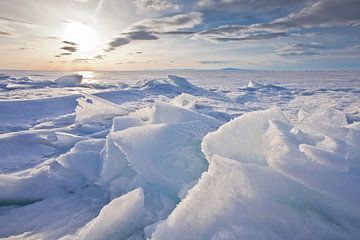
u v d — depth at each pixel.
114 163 2.34
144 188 2.05
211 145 1.76
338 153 1.46
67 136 3.86
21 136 3.62
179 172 2.00
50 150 3.46
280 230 1.25
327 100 12.11
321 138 1.73
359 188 1.25
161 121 2.75
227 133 1.79
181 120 2.77
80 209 1.98
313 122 2.30
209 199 1.38
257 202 1.34
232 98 13.53
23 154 3.25
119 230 1.53
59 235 1.66
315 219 1.31
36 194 2.19
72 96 8.14
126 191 2.10
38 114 6.63
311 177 1.28
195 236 1.26
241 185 1.39
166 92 14.66
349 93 16.80
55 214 1.92
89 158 2.63
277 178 1.40
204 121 2.78
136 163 2.06
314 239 1.23
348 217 1.29
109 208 1.55
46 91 14.25
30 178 2.28
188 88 17.42
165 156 2.09
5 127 5.14
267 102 11.77
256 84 22.38
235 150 1.71
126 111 5.44
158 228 1.30
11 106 6.80
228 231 1.24
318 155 1.35
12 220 1.86
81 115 5.18
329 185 1.26
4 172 2.74
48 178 2.33
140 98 10.81
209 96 14.26
